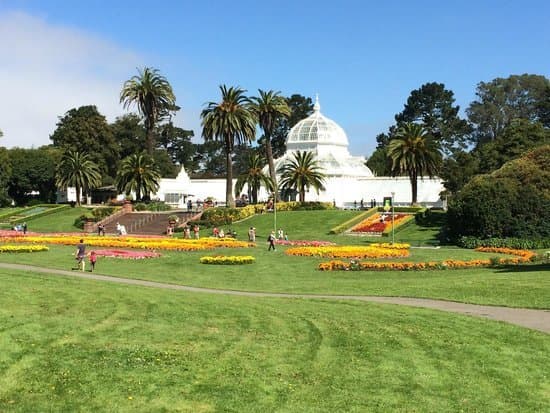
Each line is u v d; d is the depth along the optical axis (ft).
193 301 89.25
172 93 369.71
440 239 238.89
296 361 57.72
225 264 157.58
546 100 533.96
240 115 317.01
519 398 49.14
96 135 467.52
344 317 78.28
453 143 574.56
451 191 353.51
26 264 147.74
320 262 161.58
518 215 215.51
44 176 440.04
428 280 122.62
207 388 49.83
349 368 55.93
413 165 299.58
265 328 71.05
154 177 350.02
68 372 52.19
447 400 48.57
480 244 210.59
